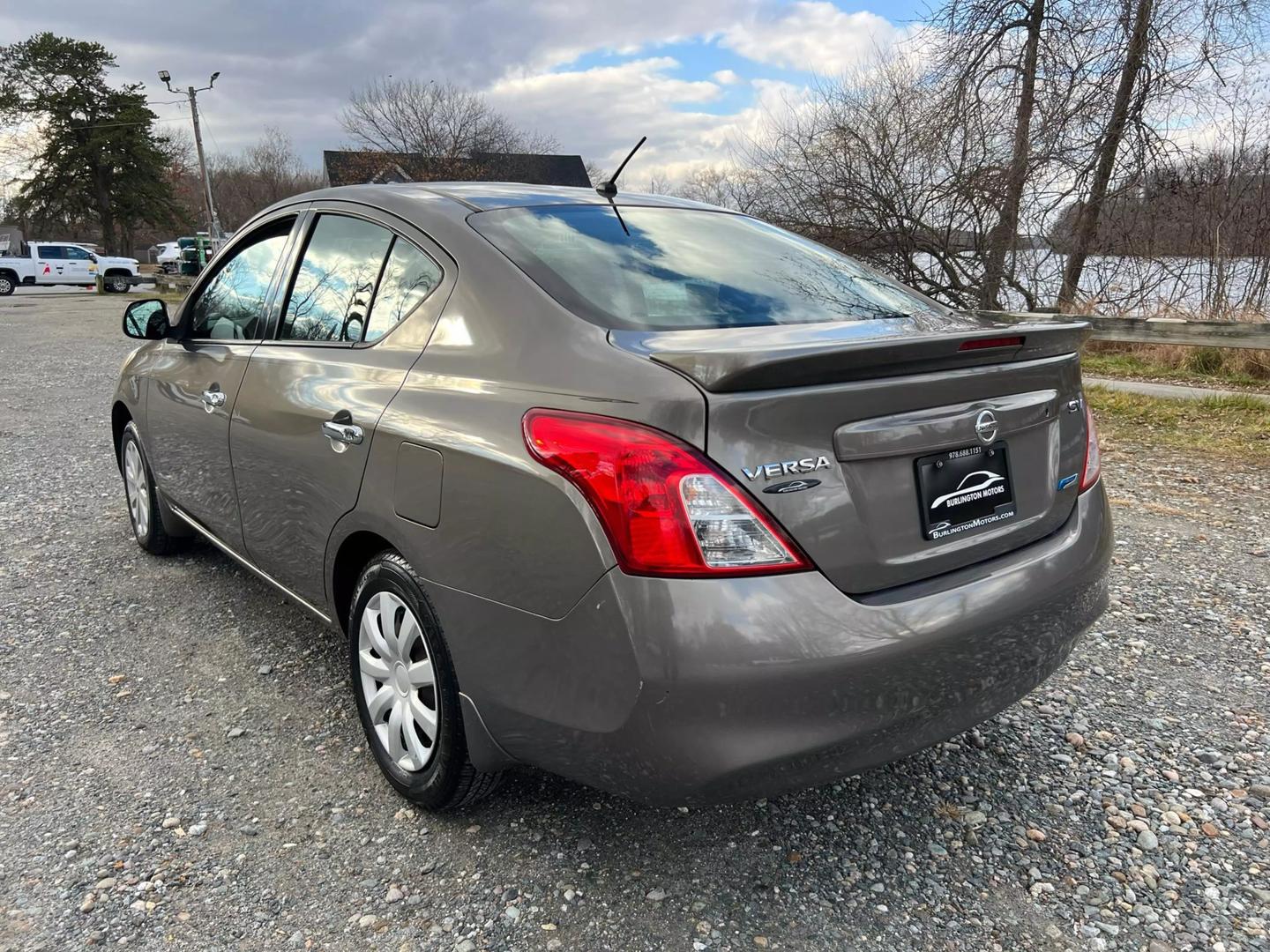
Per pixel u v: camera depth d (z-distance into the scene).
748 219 3.23
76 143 57.03
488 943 2.00
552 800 2.52
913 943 2.00
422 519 2.22
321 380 2.70
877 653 1.84
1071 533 2.35
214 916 2.08
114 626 3.68
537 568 1.94
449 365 2.30
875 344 1.85
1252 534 4.69
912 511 1.98
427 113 38.47
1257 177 13.44
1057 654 2.27
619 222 2.75
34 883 2.18
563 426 1.92
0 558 4.48
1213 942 1.99
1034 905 2.11
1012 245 14.25
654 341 2.04
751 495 1.78
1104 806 2.48
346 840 2.35
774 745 1.79
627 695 1.80
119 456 4.75
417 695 2.41
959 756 2.72
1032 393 2.26
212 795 2.54
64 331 18.09
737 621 1.75
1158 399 8.40
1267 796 2.51
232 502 3.31
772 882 2.19
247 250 3.50
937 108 14.49
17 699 3.08
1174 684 3.13
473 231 2.48
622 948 1.99
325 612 2.86
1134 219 13.96
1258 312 10.93
